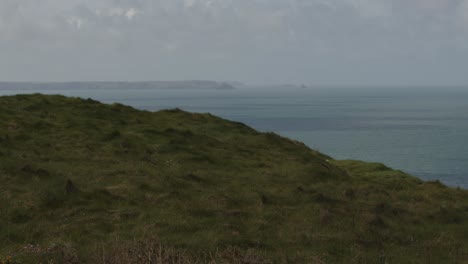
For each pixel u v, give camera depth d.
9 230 13.00
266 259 11.88
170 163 21.56
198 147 24.83
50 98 31.78
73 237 12.73
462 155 102.12
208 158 22.88
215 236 13.33
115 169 19.55
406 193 21.31
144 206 15.76
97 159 20.75
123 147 23.06
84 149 22.03
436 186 23.81
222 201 16.80
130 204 15.90
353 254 13.15
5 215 13.92
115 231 13.34
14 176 17.14
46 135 23.62
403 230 15.76
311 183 21.23
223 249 12.43
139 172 19.48
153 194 16.97
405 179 25.41
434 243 14.59
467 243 14.90
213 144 25.97
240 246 12.88
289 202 17.86
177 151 23.53
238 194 18.17
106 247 11.94
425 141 129.25
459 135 145.25
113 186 17.42
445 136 142.62
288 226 15.02
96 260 10.86
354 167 28.84
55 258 11.17
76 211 14.80
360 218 16.23
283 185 20.16
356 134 147.88
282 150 27.39
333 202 18.28
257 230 14.34
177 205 15.87
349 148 113.31
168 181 18.52
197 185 18.75
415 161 94.19
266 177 21.19
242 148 26.16
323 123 187.75
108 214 14.79
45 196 15.48
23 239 12.62
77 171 18.81
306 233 14.35
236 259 11.53
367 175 26.27
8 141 21.42
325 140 130.75
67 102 31.23
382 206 18.03
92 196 16.12
